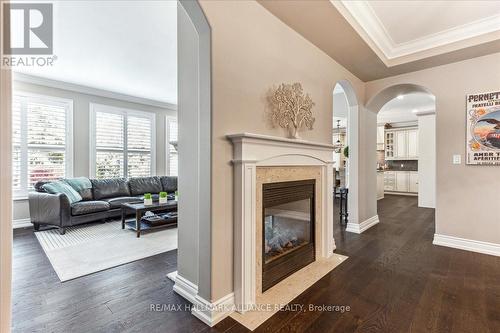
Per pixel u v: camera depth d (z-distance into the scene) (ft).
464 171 10.23
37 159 14.46
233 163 5.78
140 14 8.43
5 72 3.09
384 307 5.98
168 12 8.31
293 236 8.13
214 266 5.44
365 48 9.07
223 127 5.56
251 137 5.63
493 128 9.58
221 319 5.50
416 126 26.50
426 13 8.00
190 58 6.41
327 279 7.41
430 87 10.96
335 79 10.15
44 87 14.69
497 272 7.89
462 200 10.25
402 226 13.60
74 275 7.79
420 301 6.24
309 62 8.57
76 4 7.86
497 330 5.16
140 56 11.78
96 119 16.93
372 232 12.42
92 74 14.12
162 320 5.53
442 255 9.37
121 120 18.22
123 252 9.84
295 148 7.41
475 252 9.73
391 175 28.22
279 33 7.26
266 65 6.76
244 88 6.08
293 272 7.72
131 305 6.13
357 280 7.34
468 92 10.09
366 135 13.19
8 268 3.17
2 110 3.08
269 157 6.43
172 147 21.47
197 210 6.16
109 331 5.18
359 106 12.38
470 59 10.02
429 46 9.78
